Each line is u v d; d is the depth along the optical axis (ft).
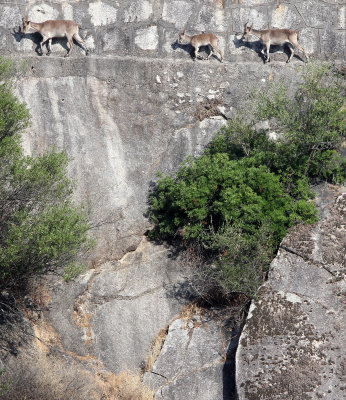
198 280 31.32
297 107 32.07
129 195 33.45
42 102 33.73
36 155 33.06
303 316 27.43
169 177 32.76
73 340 30.86
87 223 31.55
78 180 33.04
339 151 33.32
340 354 26.18
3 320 30.76
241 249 29.53
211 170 31.27
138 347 30.66
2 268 27.91
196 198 30.94
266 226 29.55
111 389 29.68
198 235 31.53
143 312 31.35
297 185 31.68
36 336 30.83
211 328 30.01
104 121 34.01
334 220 30.37
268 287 28.60
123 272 32.37
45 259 28.25
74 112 33.83
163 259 32.65
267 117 32.22
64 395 28.78
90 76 34.12
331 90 31.94
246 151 32.63
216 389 28.22
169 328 30.55
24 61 33.14
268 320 27.61
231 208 30.32
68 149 33.40
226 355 28.94
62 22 34.19
